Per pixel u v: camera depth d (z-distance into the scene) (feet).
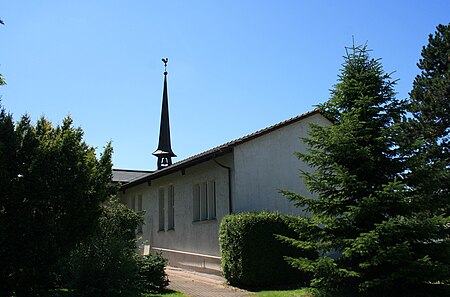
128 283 35.76
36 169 34.22
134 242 48.03
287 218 44.96
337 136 34.88
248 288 43.32
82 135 40.96
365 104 35.99
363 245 31.37
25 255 33.12
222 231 46.60
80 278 33.78
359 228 34.27
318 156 36.88
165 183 67.56
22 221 33.01
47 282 34.73
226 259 45.50
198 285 45.80
